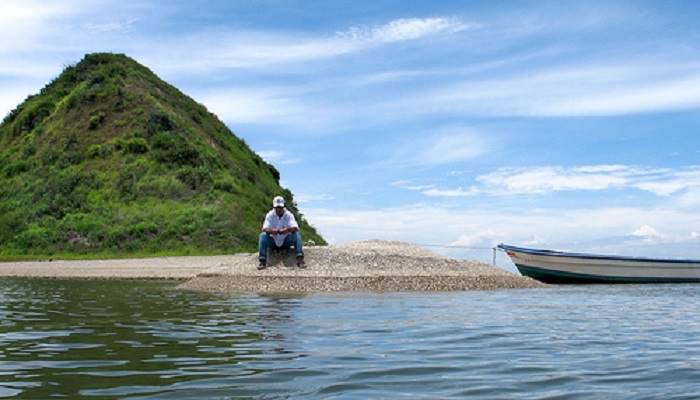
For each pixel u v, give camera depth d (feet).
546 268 82.84
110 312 36.86
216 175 170.50
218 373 18.71
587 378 18.35
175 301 44.37
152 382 17.53
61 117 199.93
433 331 28.19
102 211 152.35
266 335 26.84
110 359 21.07
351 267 60.49
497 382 17.74
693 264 84.69
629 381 17.97
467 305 41.39
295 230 60.85
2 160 194.49
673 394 16.43
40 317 34.32
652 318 35.17
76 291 56.13
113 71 213.05
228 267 63.00
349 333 27.43
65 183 164.66
